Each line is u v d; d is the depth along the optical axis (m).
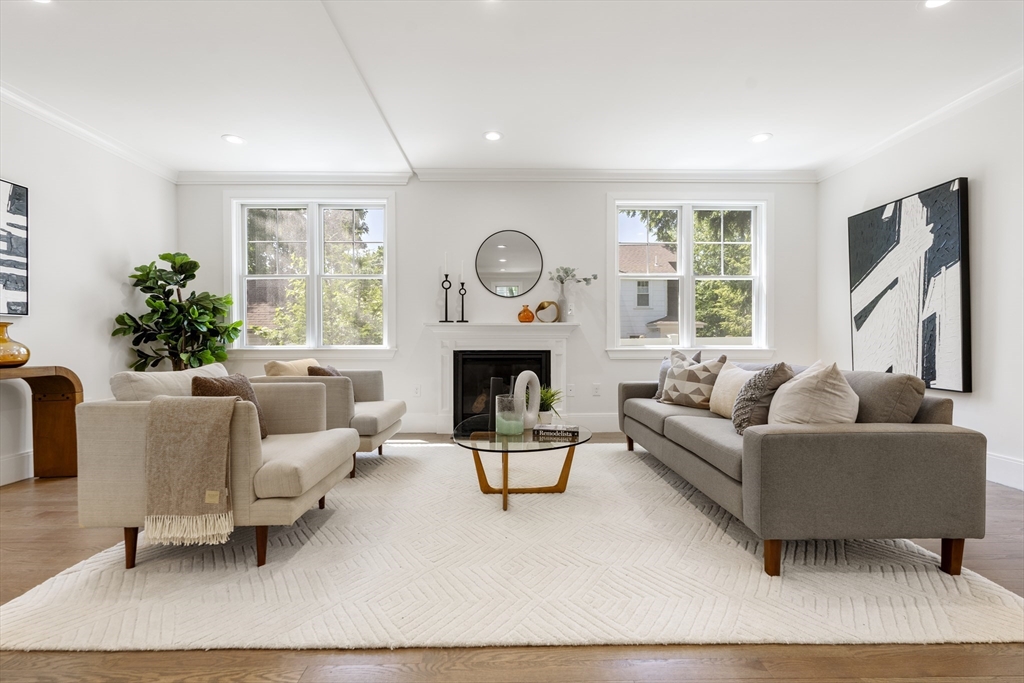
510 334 4.83
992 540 2.19
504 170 4.84
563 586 1.77
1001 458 3.09
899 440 1.80
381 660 1.39
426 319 4.92
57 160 3.56
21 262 3.25
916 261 3.68
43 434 3.31
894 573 1.86
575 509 2.59
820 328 4.94
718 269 5.08
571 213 4.95
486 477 3.04
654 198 4.96
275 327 5.02
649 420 3.26
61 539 2.24
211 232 4.91
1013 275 3.05
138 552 2.07
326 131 3.89
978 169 3.28
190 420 1.85
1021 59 2.90
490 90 3.25
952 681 1.30
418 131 3.91
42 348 3.44
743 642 1.46
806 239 4.98
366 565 1.94
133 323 4.07
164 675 1.33
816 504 1.79
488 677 1.32
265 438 2.48
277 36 2.63
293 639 1.46
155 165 4.54
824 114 3.62
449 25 2.55
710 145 4.23
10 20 2.47
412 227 4.93
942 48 2.78
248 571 1.89
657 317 5.06
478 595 1.71
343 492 2.89
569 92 3.28
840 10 2.46
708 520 2.43
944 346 3.44
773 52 2.82
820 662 1.38
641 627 1.52
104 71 2.97
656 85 3.19
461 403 4.87
